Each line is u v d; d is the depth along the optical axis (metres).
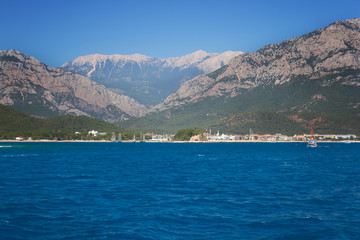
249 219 49.34
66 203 60.41
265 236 41.91
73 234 42.66
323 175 104.62
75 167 133.00
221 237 41.56
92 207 57.19
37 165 140.50
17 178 96.44
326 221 48.19
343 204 59.50
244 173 111.06
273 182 88.31
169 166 139.88
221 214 52.22
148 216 51.03
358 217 50.38
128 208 56.41
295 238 41.19
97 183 86.31
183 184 84.62
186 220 48.84
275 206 57.91
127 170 121.75
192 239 40.88
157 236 41.94
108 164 149.25
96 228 45.00
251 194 69.69
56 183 86.06
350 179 94.44
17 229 44.50
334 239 40.81
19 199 64.00
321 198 65.06
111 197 66.19
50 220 48.84
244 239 40.91
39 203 60.38
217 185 82.88
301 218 49.81
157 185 82.75
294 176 102.12
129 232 43.41
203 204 59.56
